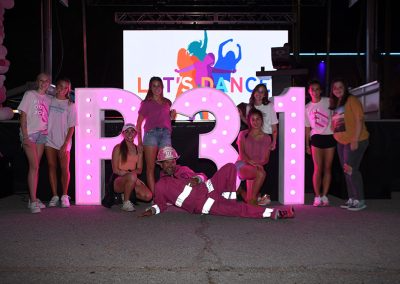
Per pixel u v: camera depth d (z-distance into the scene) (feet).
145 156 23.15
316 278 12.61
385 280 12.50
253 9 60.70
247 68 62.59
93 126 23.80
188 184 20.34
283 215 19.92
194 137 25.72
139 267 13.50
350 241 16.30
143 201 24.06
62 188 23.81
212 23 60.08
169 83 62.64
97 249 15.37
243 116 25.40
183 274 12.91
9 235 17.35
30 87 37.24
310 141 24.67
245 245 15.79
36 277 12.76
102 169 24.44
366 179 25.55
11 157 27.73
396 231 17.79
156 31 62.03
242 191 24.18
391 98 59.52
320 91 23.44
